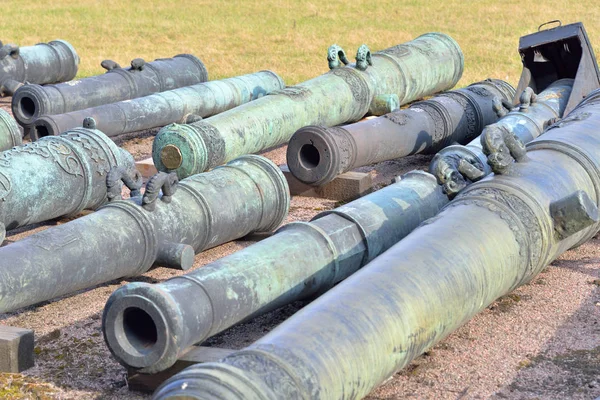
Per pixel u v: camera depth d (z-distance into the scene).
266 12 36.88
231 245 12.52
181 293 8.12
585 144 10.84
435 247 8.50
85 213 13.87
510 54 27.41
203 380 6.48
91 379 8.79
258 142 15.48
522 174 9.86
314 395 6.75
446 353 9.13
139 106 17.59
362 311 7.51
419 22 33.69
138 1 40.53
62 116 16.20
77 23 34.78
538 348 9.22
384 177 15.98
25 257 9.38
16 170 12.05
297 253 9.54
